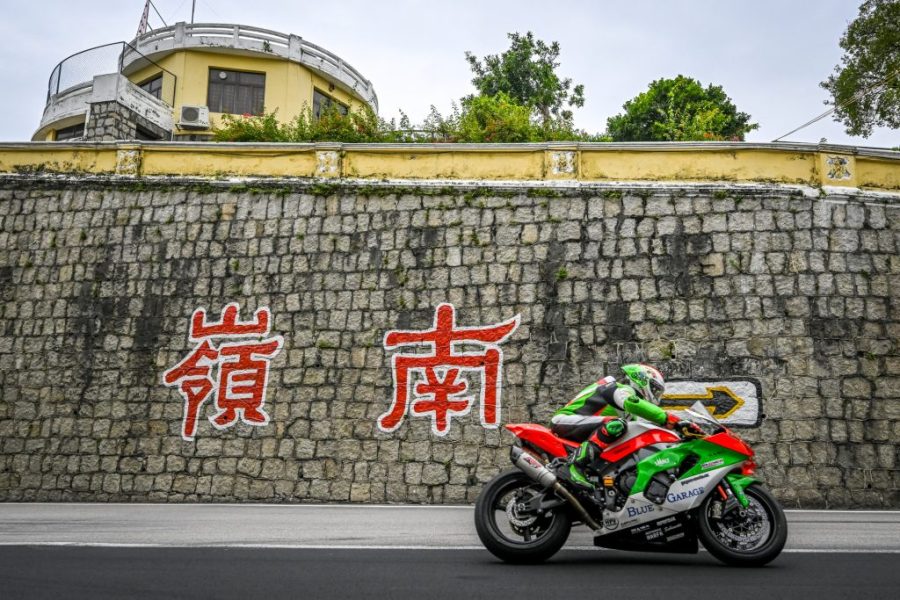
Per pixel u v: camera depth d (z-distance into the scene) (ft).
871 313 36.58
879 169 39.32
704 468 18.45
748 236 37.96
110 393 41.19
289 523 26.40
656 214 38.93
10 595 14.35
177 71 74.13
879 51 69.26
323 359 39.52
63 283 43.62
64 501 39.93
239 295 41.42
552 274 38.86
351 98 83.20
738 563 17.69
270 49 75.20
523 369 37.76
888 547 20.54
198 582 15.42
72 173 45.80
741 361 36.42
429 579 15.79
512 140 59.67
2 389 42.47
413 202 41.22
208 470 39.09
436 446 37.42
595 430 19.36
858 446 34.99
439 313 39.22
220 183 43.55
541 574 16.48
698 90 96.07
